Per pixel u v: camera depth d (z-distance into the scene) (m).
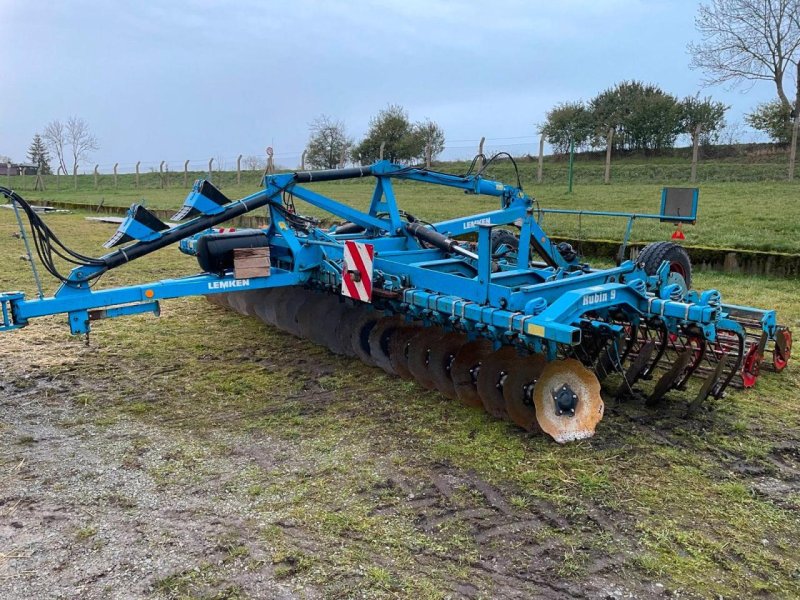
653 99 29.58
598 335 5.29
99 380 5.77
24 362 6.24
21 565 3.15
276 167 35.28
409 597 2.90
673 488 3.82
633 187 20.09
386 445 4.40
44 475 4.05
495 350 4.85
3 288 9.51
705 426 4.66
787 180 20.02
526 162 30.16
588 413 4.49
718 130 29.33
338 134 34.31
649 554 3.21
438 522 3.49
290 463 4.17
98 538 3.37
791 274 9.41
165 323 7.61
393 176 6.59
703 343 5.03
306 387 5.54
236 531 3.41
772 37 26.95
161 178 36.50
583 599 2.89
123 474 4.05
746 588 2.97
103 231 17.69
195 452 4.34
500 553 3.22
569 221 14.08
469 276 6.12
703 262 10.20
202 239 5.77
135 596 2.93
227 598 2.91
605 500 3.69
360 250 5.19
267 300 7.20
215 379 5.77
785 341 5.68
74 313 5.09
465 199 20.47
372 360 5.94
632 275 5.27
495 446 4.35
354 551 3.23
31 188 40.56
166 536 3.38
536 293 4.71
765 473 4.02
